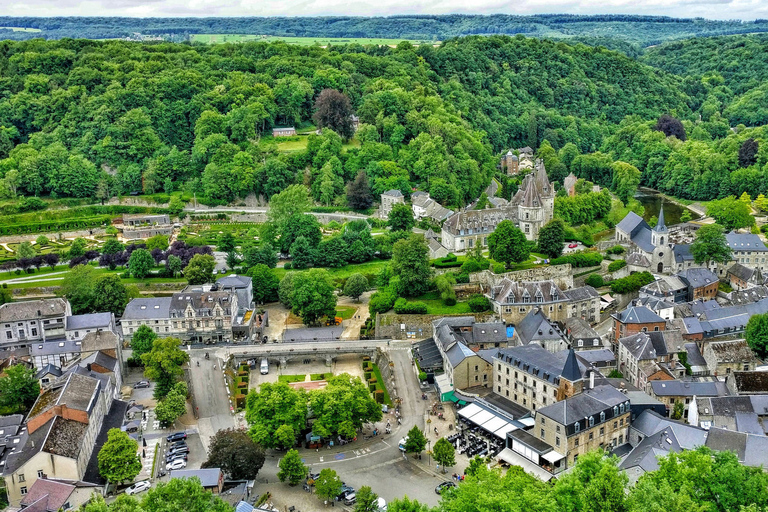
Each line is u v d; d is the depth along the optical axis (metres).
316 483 184.75
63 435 190.62
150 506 153.75
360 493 174.50
